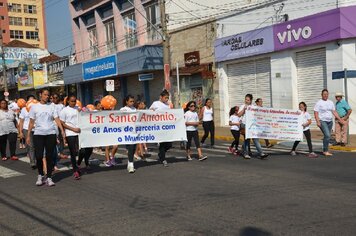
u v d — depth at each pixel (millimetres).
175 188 8086
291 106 18969
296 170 9609
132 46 31203
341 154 12328
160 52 26938
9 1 88125
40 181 8969
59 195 7984
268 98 20531
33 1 91250
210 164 10938
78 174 9508
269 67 20297
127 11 31422
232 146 13070
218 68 23016
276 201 6785
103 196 7715
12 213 6867
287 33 18688
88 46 37375
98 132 10203
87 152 10352
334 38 16719
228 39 22000
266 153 12688
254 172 9484
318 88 18062
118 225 5879
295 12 18375
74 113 9688
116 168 10859
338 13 16484
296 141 12148
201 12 25203
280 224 5594
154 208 6688
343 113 13969
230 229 5480
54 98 10992
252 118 11688
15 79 47812
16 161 13047
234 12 21578
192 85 25031
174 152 13766
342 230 5273
